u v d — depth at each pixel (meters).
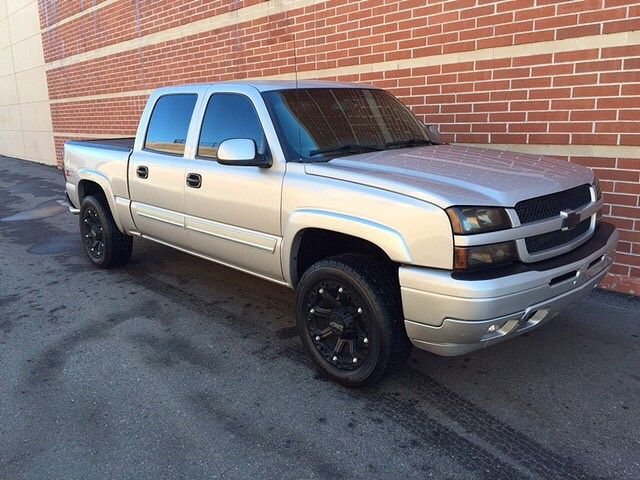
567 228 3.29
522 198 3.10
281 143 3.86
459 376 3.70
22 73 17.95
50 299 5.34
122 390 3.62
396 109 4.81
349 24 7.05
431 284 2.96
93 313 4.94
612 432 3.07
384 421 3.22
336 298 3.53
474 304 2.86
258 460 2.90
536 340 4.19
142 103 11.84
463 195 3.02
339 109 4.36
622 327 4.39
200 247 4.66
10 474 2.83
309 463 2.87
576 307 4.81
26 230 8.52
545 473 2.76
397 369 3.45
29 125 18.27
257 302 5.13
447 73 6.08
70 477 2.80
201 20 9.57
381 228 3.16
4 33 18.75
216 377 3.76
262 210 3.90
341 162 3.71
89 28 13.29
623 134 4.90
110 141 6.66
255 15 8.44
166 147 4.97
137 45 11.52
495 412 3.29
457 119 6.09
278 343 4.27
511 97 5.59
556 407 3.32
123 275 6.00
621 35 4.77
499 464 2.83
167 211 4.90
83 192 6.29
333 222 3.39
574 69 5.09
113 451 3.00
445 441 3.03
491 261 2.96
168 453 2.97
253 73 8.76
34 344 4.33
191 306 5.05
